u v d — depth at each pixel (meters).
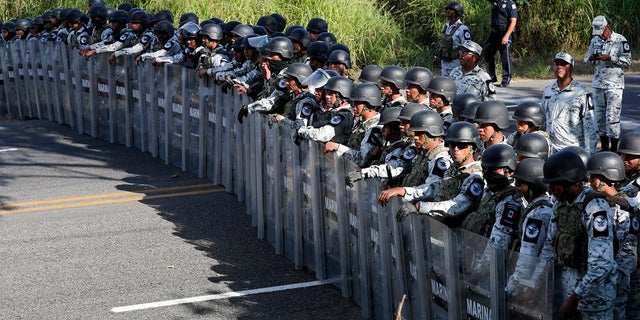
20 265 10.34
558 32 26.73
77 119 18.08
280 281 9.70
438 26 25.92
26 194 13.60
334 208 9.20
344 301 9.04
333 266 9.45
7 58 19.80
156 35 15.90
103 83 17.11
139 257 10.55
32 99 19.64
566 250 6.10
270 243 11.02
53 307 8.99
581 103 10.18
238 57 13.02
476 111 8.16
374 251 8.28
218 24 15.09
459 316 6.57
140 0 23.39
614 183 6.94
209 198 13.12
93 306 8.99
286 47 11.73
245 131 12.06
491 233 6.52
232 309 8.86
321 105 10.22
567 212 6.12
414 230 7.12
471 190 6.92
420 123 7.71
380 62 24.66
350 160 8.70
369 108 9.17
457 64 15.92
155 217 12.21
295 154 9.98
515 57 26.81
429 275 7.02
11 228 11.85
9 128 18.62
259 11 23.59
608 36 13.66
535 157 7.16
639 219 6.89
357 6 24.88
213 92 13.67
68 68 18.19
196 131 14.41
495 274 6.02
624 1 27.11
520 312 5.93
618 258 6.81
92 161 15.62
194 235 11.41
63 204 13.01
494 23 21.83
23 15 24.95
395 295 7.82
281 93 11.10
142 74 15.88
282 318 8.62
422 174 7.73
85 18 18.14
